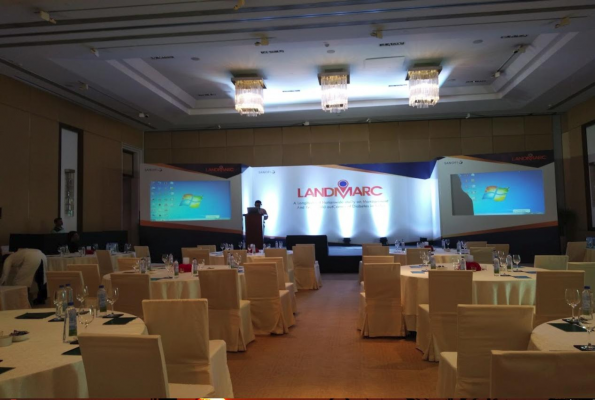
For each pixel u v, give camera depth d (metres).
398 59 9.26
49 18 5.99
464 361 2.76
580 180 11.79
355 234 12.84
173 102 11.20
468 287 4.35
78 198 10.95
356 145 13.55
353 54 8.91
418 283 5.28
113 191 12.39
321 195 13.02
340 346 5.16
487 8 6.14
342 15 6.27
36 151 9.66
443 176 11.67
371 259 6.27
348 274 11.73
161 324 3.16
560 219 11.98
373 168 12.86
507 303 4.82
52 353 2.59
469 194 11.53
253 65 9.47
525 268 5.87
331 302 7.99
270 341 5.45
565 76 9.51
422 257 6.53
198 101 12.18
